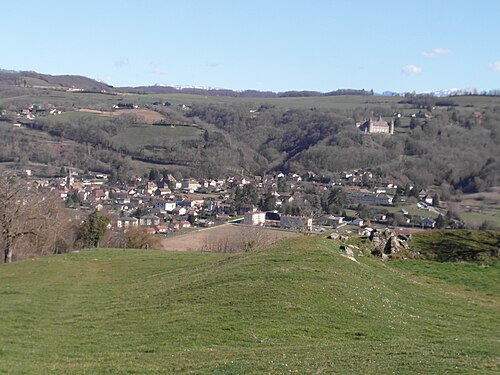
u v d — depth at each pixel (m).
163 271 38.78
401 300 28.30
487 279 34.84
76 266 42.81
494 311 27.81
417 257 40.28
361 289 27.80
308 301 25.08
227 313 23.97
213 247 75.00
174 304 26.34
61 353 20.48
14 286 34.88
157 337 21.80
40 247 65.50
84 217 88.62
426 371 16.03
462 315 26.80
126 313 26.12
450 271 36.53
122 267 41.88
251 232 79.19
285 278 28.02
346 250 37.12
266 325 22.45
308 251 34.12
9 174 68.94
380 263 36.88
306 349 19.64
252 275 29.36
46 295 31.67
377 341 21.20
